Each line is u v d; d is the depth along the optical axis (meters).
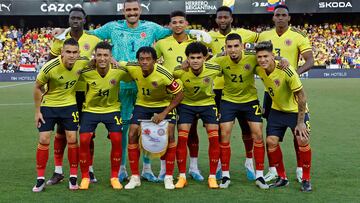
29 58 30.80
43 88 5.69
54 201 5.09
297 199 5.14
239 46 5.66
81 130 5.70
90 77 5.66
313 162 6.95
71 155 5.68
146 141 5.70
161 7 31.11
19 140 8.91
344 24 34.88
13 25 34.56
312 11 31.23
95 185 5.83
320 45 32.78
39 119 5.59
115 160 5.76
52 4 30.97
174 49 6.43
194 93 5.81
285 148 8.09
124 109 6.36
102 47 5.50
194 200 5.12
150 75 5.61
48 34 32.75
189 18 34.28
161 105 5.88
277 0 24.80
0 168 6.66
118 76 5.72
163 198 5.21
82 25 6.40
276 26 6.48
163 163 6.19
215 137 5.81
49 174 6.41
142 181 6.10
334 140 8.73
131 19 6.50
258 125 5.86
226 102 5.98
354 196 5.24
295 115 5.77
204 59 5.72
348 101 15.49
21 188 5.62
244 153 7.82
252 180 6.09
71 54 5.45
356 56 31.91
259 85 22.33
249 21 34.50
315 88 20.73
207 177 6.29
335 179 5.99
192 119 5.91
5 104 15.12
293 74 5.45
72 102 5.73
